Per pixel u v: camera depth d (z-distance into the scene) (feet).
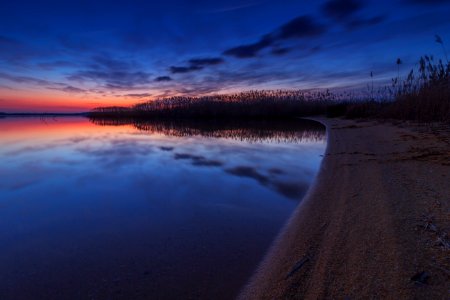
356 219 11.96
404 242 9.42
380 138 36.22
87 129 107.45
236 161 32.22
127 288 9.39
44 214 17.12
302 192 18.97
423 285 7.23
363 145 32.17
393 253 8.87
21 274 10.61
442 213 11.28
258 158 33.73
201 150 42.32
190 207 17.30
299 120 122.42
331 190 16.83
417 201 12.89
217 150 41.88
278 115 156.04
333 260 9.13
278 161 31.24
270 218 14.79
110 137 69.21
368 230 10.75
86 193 21.36
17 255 12.14
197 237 12.98
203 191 20.58
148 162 33.37
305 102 155.63
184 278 9.72
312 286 8.00
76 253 12.16
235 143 50.16
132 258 11.43
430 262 8.14
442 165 18.67
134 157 37.42
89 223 15.57
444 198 12.83
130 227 14.76
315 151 35.73
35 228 15.07
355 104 95.09
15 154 42.29
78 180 25.57
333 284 7.90
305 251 10.09
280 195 18.65
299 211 14.33
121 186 23.04
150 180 24.58
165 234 13.57
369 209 12.80
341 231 11.09
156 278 9.87
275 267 9.51
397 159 22.06
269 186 20.99
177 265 10.62
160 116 213.87
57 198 20.35
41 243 13.26
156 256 11.48
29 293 9.43
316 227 11.93
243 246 11.74
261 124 107.24
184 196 19.61
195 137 65.00
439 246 8.92
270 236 12.49
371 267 8.35
